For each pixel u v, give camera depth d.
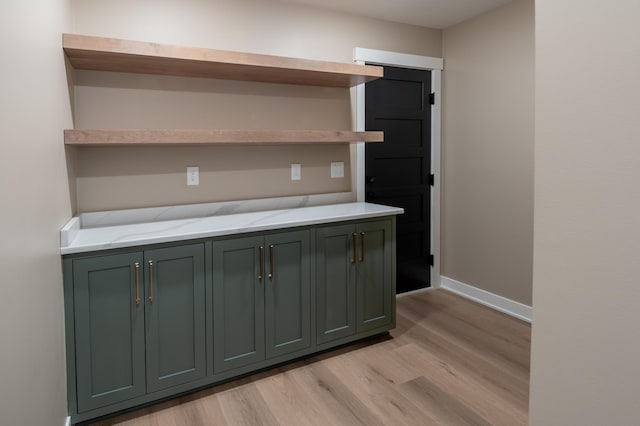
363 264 2.85
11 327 1.09
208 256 2.27
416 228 3.91
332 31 3.29
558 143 0.91
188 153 2.80
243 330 2.41
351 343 2.90
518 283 3.34
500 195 3.44
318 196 3.31
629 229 0.80
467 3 3.23
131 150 2.63
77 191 2.49
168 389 2.21
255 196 3.05
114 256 2.03
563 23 0.89
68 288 1.93
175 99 2.73
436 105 3.89
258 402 2.23
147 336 2.14
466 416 2.08
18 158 1.23
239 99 2.94
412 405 2.18
